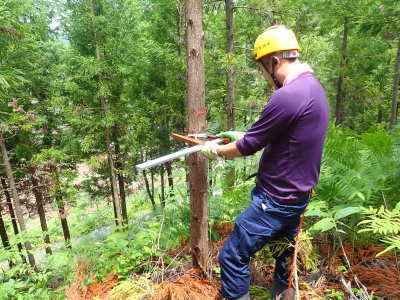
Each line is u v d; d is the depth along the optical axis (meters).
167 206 3.95
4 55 6.80
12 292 3.38
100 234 4.54
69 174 11.19
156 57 10.51
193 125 2.72
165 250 3.36
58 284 4.01
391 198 2.89
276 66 1.79
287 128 1.67
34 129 10.79
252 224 1.93
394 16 5.84
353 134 3.53
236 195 3.74
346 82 13.34
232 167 4.18
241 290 2.07
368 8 6.57
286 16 7.82
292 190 1.80
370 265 2.69
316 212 2.52
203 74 2.67
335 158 3.10
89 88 9.42
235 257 2.01
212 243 3.51
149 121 11.79
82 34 9.02
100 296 2.94
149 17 11.30
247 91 10.68
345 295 2.34
